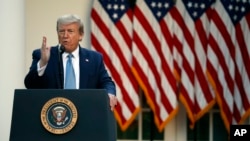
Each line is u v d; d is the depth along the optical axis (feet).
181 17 49.49
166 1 49.29
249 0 49.93
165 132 51.85
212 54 49.29
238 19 49.78
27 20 49.85
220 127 52.29
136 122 51.96
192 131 52.03
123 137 51.96
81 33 24.72
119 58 48.73
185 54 49.21
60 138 21.47
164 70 49.01
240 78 49.83
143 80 48.73
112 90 24.85
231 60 49.55
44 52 22.90
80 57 25.03
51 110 21.52
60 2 50.26
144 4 48.93
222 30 49.44
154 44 48.88
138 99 49.01
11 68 39.24
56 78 24.43
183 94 49.26
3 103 38.52
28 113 21.53
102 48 48.65
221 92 49.62
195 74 49.37
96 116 21.53
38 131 21.49
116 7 49.08
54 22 50.19
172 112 49.16
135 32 48.67
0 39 38.96
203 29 49.55
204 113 49.57
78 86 24.68
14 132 21.45
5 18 39.14
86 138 21.45
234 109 49.93
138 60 48.67
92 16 48.96
